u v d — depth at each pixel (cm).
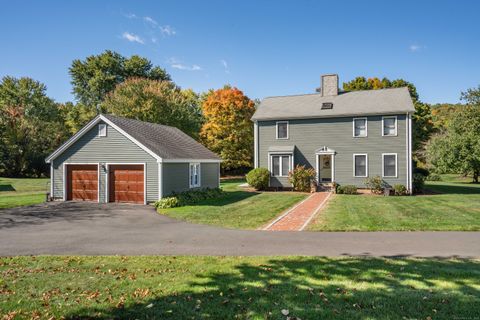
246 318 483
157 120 3912
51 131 4503
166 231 1162
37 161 4306
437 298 537
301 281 625
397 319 472
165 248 926
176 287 609
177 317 492
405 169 2419
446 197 2058
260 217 1409
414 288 581
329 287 592
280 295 560
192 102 5231
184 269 717
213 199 2073
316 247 907
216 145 4134
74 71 5088
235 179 4369
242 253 855
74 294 589
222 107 4159
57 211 1656
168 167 1977
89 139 2055
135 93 4019
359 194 2373
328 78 2897
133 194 1961
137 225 1283
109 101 4225
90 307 532
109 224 1309
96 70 5012
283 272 678
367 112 2495
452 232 1073
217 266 733
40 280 664
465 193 2308
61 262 795
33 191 2827
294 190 2633
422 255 815
